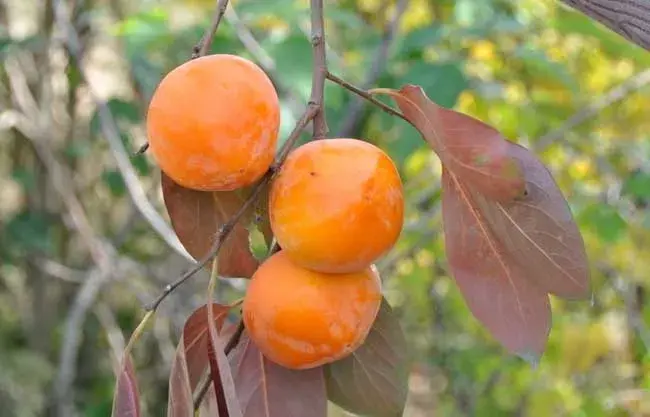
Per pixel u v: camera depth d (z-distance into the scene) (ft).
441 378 6.40
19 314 6.64
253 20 4.09
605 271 5.40
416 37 3.76
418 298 5.83
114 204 6.31
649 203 5.15
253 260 2.00
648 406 5.20
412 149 3.50
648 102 5.13
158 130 1.79
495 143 1.79
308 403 1.95
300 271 1.84
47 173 6.03
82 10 5.58
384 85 3.67
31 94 5.73
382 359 2.02
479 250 1.89
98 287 4.93
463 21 4.35
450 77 3.53
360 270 1.84
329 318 1.83
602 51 4.89
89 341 6.27
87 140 5.89
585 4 1.93
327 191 1.78
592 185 5.07
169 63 3.99
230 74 1.79
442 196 1.90
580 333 5.40
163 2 4.63
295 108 3.63
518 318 1.89
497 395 5.74
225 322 2.02
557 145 4.87
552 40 5.00
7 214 6.07
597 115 4.79
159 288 5.10
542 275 1.87
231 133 1.77
